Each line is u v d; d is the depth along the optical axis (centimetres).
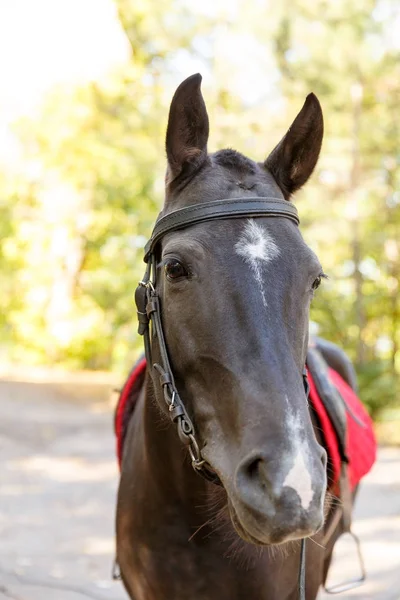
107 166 1827
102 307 2197
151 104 1476
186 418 209
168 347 215
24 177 2077
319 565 268
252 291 196
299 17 1137
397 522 670
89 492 799
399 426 1155
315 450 180
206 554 243
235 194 214
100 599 479
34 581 511
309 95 233
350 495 314
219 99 1338
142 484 258
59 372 2317
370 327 1398
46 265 2308
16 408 1451
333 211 1221
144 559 256
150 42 1560
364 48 1113
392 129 1216
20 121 1889
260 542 181
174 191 228
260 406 184
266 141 1262
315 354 324
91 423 1314
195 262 202
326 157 1215
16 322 2539
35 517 688
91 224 2170
